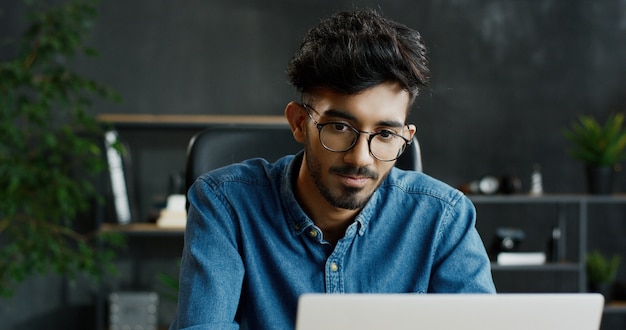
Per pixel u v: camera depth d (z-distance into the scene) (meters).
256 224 1.52
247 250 1.51
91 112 4.62
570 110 4.81
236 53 4.67
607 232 4.86
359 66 1.29
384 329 1.06
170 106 4.66
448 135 4.75
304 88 1.35
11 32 4.54
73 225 4.60
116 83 4.63
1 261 3.98
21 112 3.92
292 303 1.50
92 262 3.99
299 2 4.67
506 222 4.82
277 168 1.57
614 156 4.50
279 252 1.51
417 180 1.60
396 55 1.31
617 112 4.82
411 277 1.54
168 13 4.64
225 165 1.81
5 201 3.83
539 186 4.58
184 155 4.66
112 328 4.34
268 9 4.67
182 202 4.39
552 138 4.80
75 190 3.97
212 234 1.49
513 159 4.78
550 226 4.82
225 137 1.82
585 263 4.57
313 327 1.05
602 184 4.51
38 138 4.54
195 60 4.66
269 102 4.68
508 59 4.78
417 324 1.06
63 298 4.61
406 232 1.55
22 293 4.59
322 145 1.33
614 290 4.67
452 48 4.75
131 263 4.65
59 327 4.61
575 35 4.81
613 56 4.82
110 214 4.39
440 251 1.55
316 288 1.50
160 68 4.65
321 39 1.34
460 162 4.76
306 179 1.47
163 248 4.67
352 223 1.50
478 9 4.76
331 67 1.30
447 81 4.76
